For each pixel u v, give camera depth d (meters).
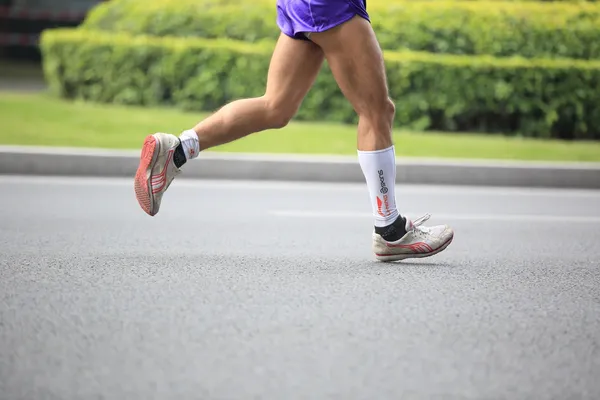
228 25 42.75
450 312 13.05
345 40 15.26
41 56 82.75
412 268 16.22
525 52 40.81
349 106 39.53
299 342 11.45
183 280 14.68
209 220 21.61
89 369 10.30
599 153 34.84
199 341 11.41
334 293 14.00
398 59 39.47
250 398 9.52
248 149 31.94
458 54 40.66
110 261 16.22
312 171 29.06
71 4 83.81
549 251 18.69
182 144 15.70
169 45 42.09
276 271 15.65
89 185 26.94
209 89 41.25
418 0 42.25
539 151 34.53
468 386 10.02
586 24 41.34
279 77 15.67
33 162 28.72
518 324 12.54
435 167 29.53
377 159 16.02
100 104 43.59
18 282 14.30
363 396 9.64
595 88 39.62
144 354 10.86
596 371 10.62
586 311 13.35
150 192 15.71
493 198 27.11
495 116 39.97
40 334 11.55
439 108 39.56
